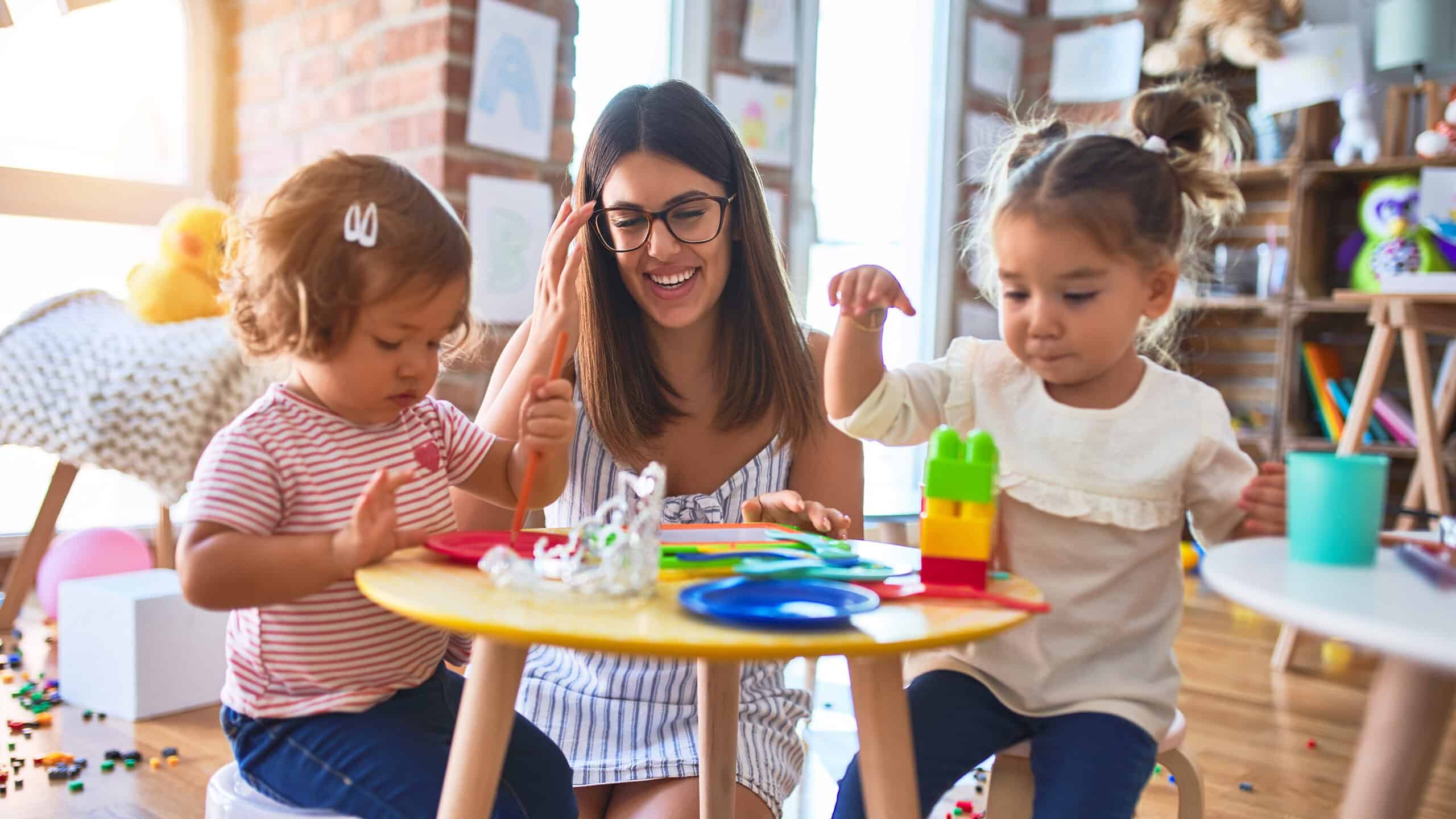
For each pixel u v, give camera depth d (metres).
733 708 0.98
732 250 1.25
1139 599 1.02
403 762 0.83
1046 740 0.99
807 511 1.01
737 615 0.60
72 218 2.55
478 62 2.29
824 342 1.36
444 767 0.83
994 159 1.21
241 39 2.74
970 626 0.64
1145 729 0.97
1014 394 1.08
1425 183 3.14
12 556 2.51
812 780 1.63
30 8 2.49
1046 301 0.97
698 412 1.26
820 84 3.32
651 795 1.10
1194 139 1.11
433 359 0.91
